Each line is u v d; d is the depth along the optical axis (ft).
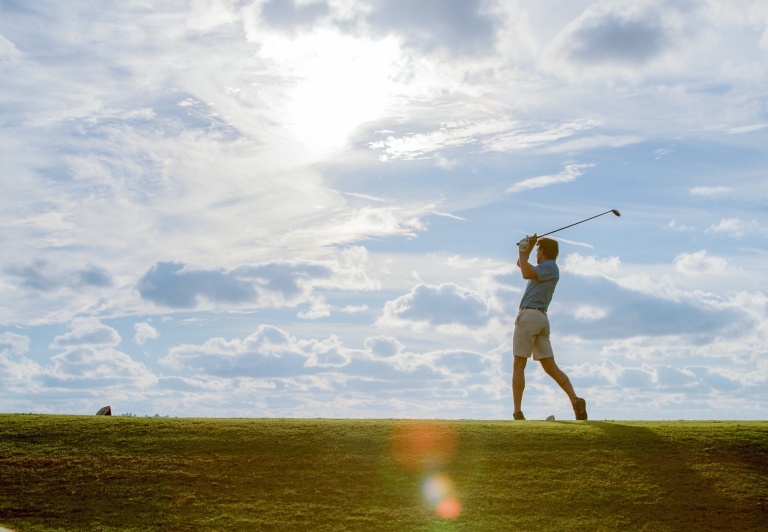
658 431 37.11
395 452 34.86
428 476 32.48
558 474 32.53
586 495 30.68
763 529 28.07
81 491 31.17
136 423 39.22
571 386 43.93
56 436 37.14
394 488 31.45
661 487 31.30
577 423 39.86
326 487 31.50
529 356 44.62
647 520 28.84
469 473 32.71
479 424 39.04
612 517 29.07
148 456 34.53
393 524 28.53
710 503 30.01
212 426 38.50
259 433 37.19
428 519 28.91
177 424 38.99
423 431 37.32
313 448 35.32
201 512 29.40
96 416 41.81
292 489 31.30
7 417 40.75
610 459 33.86
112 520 28.84
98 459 34.19
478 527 28.30
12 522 28.58
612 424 39.17
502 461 33.81
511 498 30.53
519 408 44.34
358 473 32.76
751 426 38.34
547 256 46.01
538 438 36.22
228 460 34.01
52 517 29.07
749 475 32.27
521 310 45.11
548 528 28.27
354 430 37.65
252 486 31.55
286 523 28.55
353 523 28.60
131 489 31.30
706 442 35.63
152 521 28.73
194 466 33.42
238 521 28.71
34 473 32.76
